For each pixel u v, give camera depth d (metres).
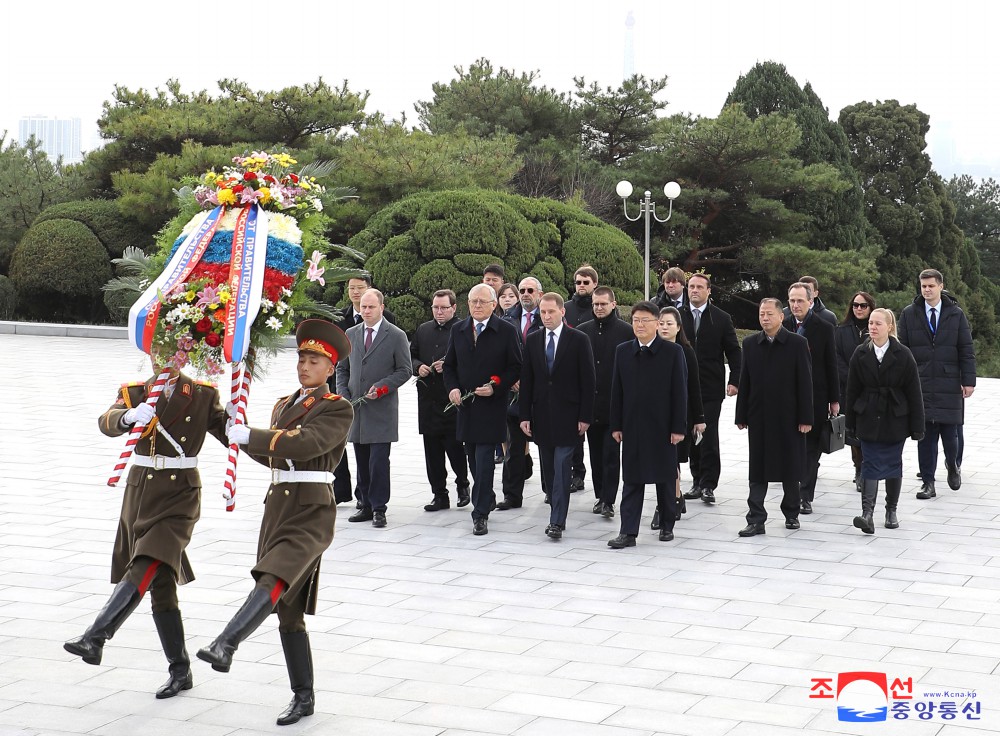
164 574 5.80
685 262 35.38
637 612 7.27
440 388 10.20
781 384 9.37
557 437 9.21
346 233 28.03
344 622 7.06
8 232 30.91
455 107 38.59
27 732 5.32
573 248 25.69
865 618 7.16
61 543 8.91
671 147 34.56
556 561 8.55
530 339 9.38
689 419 9.60
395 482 11.58
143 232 28.88
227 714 5.58
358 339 9.73
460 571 8.26
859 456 11.29
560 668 6.24
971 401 18.02
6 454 12.64
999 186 58.41
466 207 24.25
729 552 8.83
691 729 5.38
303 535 5.61
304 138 31.47
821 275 33.50
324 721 5.49
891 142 42.38
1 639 6.70
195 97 32.00
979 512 10.20
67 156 33.91
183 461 5.87
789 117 34.25
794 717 5.54
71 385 18.38
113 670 6.20
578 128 38.31
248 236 5.80
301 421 5.76
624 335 10.30
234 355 5.50
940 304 10.97
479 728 5.39
